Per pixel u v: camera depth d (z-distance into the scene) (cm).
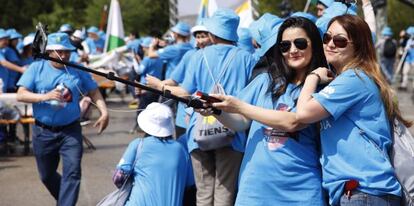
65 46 707
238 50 617
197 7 1327
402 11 4222
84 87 730
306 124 422
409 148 414
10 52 1339
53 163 727
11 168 1043
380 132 412
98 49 2139
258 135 442
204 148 582
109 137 1365
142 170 582
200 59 618
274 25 525
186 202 632
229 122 454
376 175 406
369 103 411
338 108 408
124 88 2080
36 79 718
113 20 1959
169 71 1075
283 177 429
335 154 416
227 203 595
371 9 616
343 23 420
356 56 421
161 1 4634
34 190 902
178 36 1097
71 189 697
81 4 4459
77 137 711
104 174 1000
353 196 409
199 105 442
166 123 594
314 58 443
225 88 610
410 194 407
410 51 2341
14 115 1136
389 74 2250
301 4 3164
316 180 431
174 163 587
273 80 446
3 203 837
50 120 704
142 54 1825
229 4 1086
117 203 579
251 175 438
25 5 4441
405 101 1973
